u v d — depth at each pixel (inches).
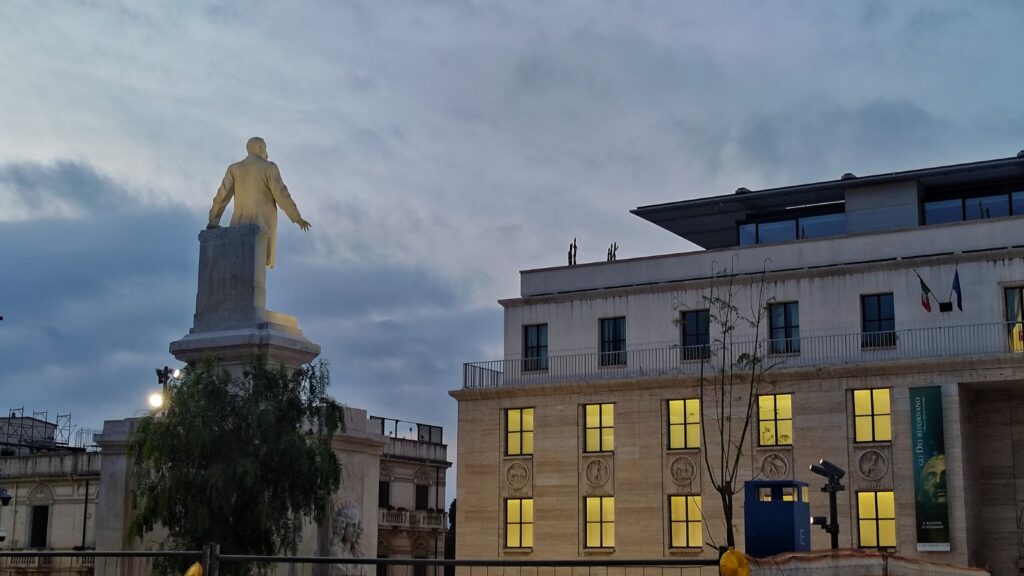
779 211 2546.8
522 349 2482.8
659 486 2258.9
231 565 936.3
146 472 1019.9
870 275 2190.0
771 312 2267.5
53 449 2891.2
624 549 2267.5
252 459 960.9
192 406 972.6
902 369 2085.4
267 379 1000.9
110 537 1154.7
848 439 2114.9
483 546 2396.7
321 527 1154.7
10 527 2501.2
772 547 930.1
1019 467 2092.8
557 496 2347.4
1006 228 2132.1
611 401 2337.6
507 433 2426.2
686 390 2261.3
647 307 2374.5
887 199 2385.6
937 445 2042.3
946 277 2132.1
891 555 1013.8
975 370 2036.2
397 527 3213.6
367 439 1214.9
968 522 2027.6
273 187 1198.9
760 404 2203.5
